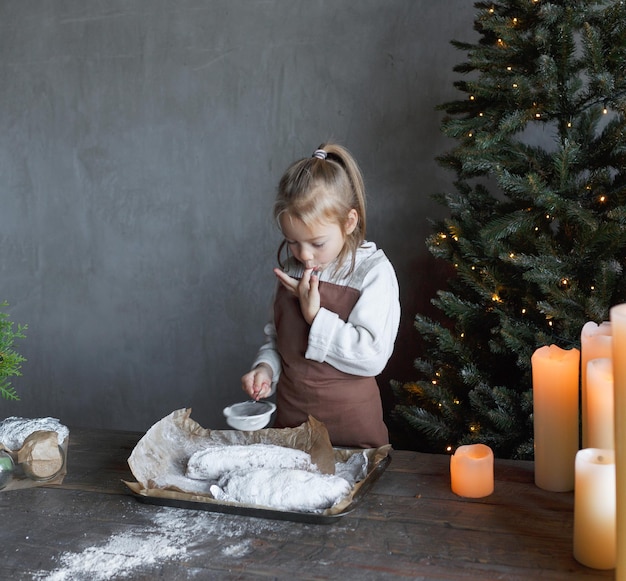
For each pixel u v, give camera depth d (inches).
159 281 112.8
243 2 102.6
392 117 98.3
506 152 76.0
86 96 111.8
